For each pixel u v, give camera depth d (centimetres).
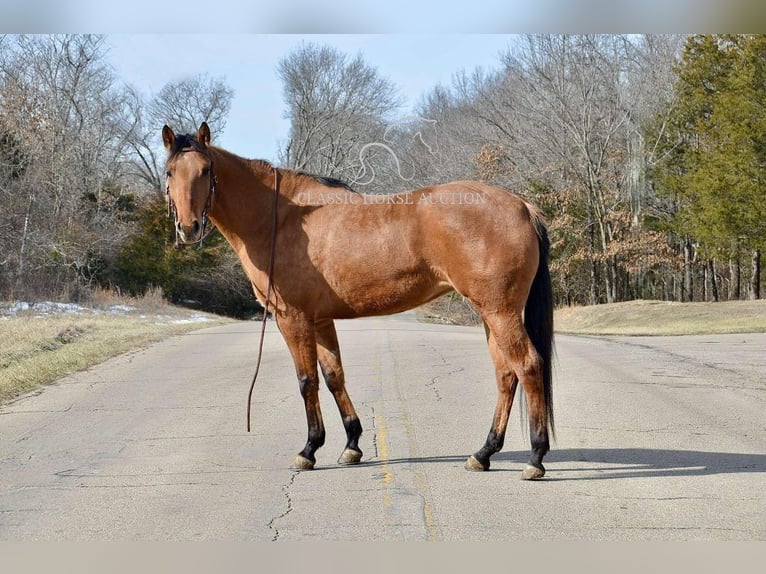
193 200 623
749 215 2972
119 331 2039
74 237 3288
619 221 3897
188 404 966
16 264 2853
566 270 3991
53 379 1205
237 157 664
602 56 3988
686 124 3738
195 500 558
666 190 3841
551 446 705
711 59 3372
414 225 605
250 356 1495
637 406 879
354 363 1327
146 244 4012
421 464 648
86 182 4194
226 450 716
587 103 3850
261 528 495
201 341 1856
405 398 962
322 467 649
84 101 4391
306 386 643
